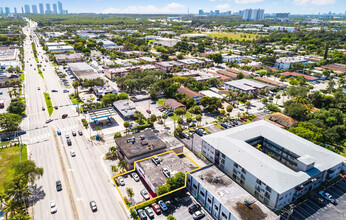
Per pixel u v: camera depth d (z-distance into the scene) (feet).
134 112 464.65
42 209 249.14
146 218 239.71
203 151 356.59
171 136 380.58
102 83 612.29
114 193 273.95
